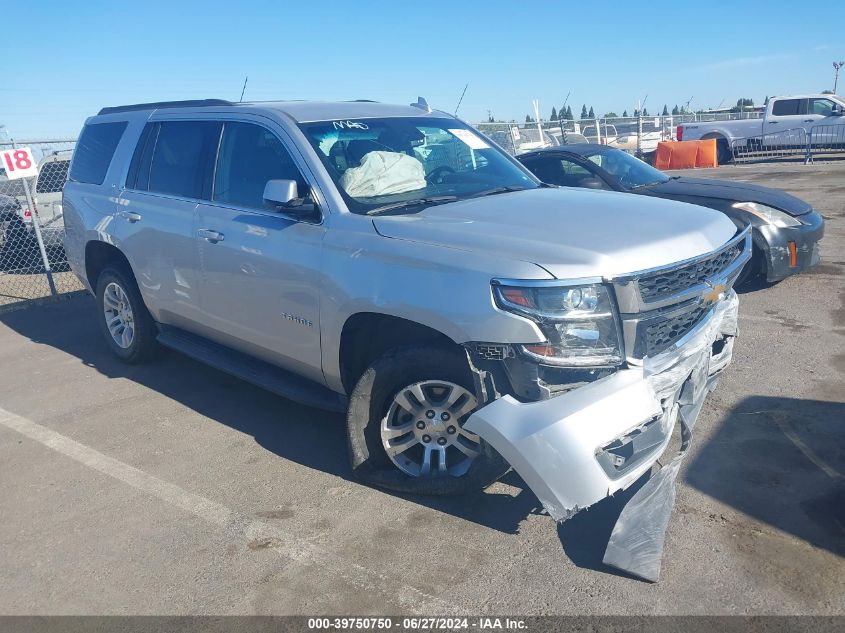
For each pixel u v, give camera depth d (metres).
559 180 8.42
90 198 6.14
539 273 3.23
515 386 3.31
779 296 7.47
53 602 3.30
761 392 5.06
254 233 4.51
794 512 3.62
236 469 4.43
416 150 4.71
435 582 3.27
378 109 5.01
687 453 3.91
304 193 4.30
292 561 3.48
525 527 3.64
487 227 3.69
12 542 3.80
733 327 4.21
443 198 4.32
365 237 3.90
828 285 7.80
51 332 7.86
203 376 6.11
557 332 3.21
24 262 11.30
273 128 4.60
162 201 5.37
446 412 3.75
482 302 3.32
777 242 7.32
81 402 5.68
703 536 3.46
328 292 4.01
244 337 4.79
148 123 5.79
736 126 23.69
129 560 3.58
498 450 3.24
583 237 3.48
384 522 3.75
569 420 3.12
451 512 3.80
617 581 3.20
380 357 3.85
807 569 3.19
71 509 4.09
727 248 3.86
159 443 4.86
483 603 3.12
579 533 3.57
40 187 11.61
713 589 3.11
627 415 3.21
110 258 6.39
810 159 22.33
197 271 5.00
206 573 3.44
